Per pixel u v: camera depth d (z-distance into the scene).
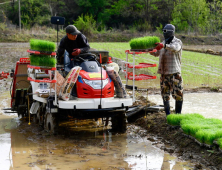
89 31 43.81
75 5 58.12
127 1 54.34
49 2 55.47
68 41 7.30
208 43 38.78
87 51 7.34
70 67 7.20
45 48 6.26
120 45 33.69
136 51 7.00
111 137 6.91
